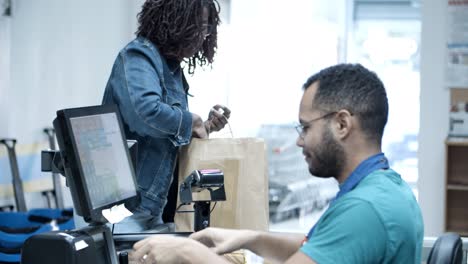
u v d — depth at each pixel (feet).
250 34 20.70
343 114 4.66
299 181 22.47
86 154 5.27
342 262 4.29
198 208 6.62
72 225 13.24
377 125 4.75
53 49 15.62
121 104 7.54
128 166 6.01
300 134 4.89
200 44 8.04
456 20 17.85
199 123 7.80
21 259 5.07
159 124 7.41
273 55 21.27
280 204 22.38
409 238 4.51
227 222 7.45
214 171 6.52
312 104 4.75
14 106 14.76
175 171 8.03
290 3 21.47
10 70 14.62
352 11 23.03
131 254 5.53
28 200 15.19
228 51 19.88
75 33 16.16
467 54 17.83
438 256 5.20
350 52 23.15
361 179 4.68
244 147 7.64
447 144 17.10
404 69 23.08
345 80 4.71
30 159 15.11
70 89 16.10
